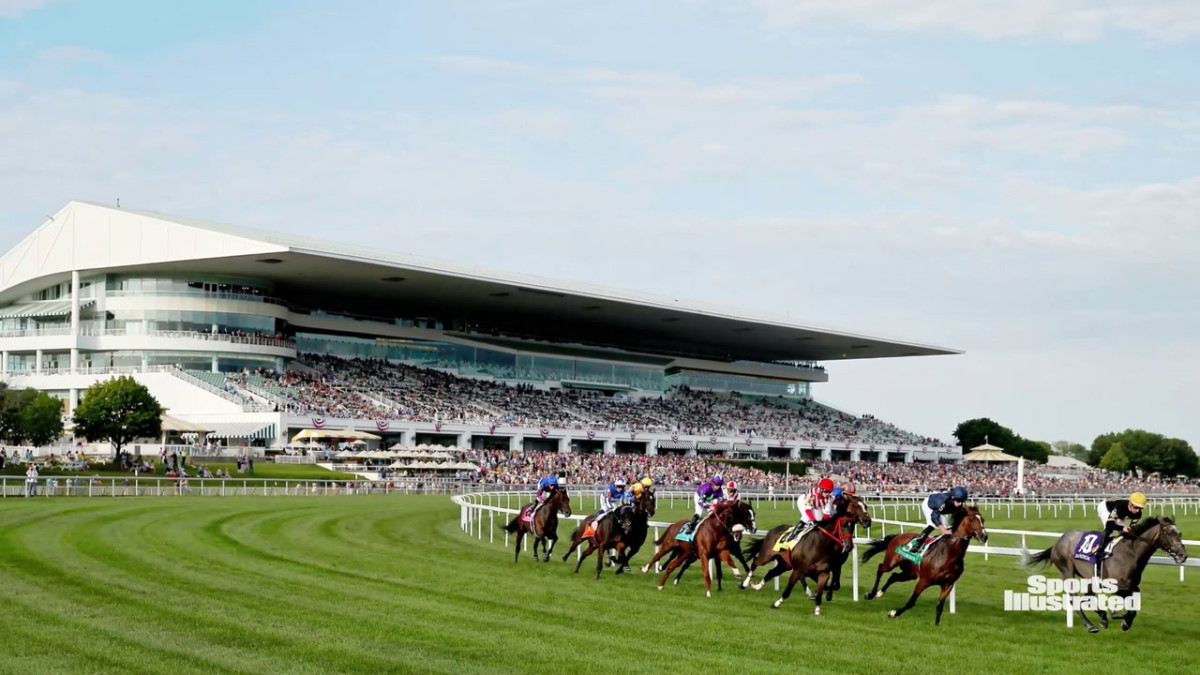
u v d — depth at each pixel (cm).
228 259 7775
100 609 1816
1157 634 1795
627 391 11000
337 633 1630
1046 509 7200
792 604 2031
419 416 8125
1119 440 15025
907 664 1491
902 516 5819
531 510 2648
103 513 3903
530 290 8706
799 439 10706
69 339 8331
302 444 7038
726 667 1448
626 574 2462
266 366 8512
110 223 8281
